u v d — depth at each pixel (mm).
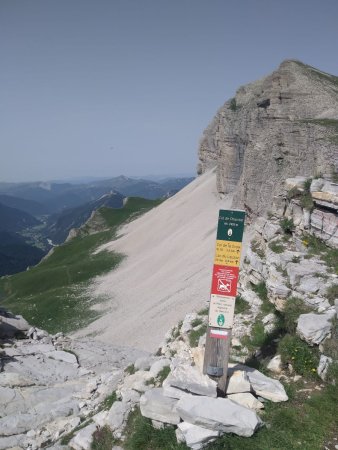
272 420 9953
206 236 75812
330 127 41500
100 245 116312
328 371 11336
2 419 14602
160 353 19219
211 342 10727
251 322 16266
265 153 57938
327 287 14562
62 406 15422
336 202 17578
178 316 40188
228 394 10672
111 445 10930
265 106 74438
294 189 20422
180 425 9781
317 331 12312
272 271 16641
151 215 124250
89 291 71938
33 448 12781
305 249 18047
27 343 25438
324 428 9719
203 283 47219
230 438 9359
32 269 114250
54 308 65250
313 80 69750
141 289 63406
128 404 12195
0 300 89812
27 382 18672
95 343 29531
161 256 78688
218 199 102812
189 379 10508
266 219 22047
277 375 12062
